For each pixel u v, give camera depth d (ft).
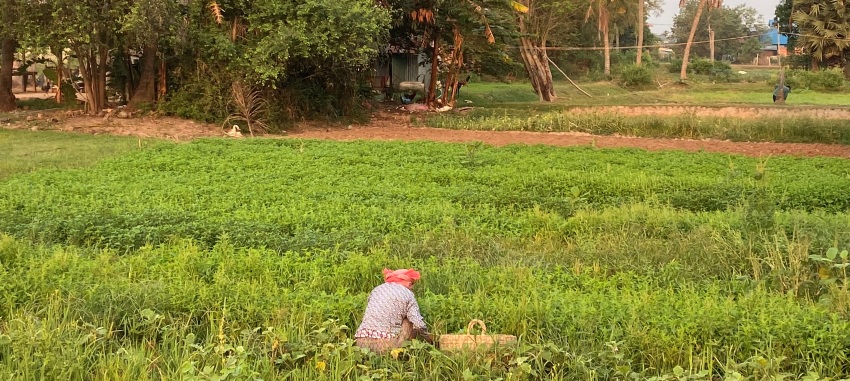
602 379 18.40
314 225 33.71
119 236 30.37
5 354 18.54
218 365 18.63
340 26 74.02
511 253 29.01
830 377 18.37
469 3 94.02
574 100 136.46
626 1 197.67
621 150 62.44
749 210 30.30
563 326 20.38
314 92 86.17
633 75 183.21
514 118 87.81
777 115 87.10
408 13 94.79
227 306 21.53
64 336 19.15
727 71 204.13
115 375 17.67
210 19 76.33
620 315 20.40
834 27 179.11
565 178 46.11
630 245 29.81
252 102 76.54
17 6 67.87
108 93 88.58
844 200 41.04
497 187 45.37
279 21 73.46
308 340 19.80
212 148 60.23
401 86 111.86
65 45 71.00
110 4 69.26
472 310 21.38
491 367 18.65
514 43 124.98
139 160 52.85
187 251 27.09
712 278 26.04
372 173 49.83
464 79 136.46
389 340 19.83
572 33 191.31
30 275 23.54
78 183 43.73
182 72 80.28
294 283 25.26
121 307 21.38
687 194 41.68
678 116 81.51
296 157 56.34
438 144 65.10
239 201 39.40
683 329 19.42
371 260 26.25
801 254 25.11
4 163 50.88
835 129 75.00
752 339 19.33
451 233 32.09
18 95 109.19
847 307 21.45
